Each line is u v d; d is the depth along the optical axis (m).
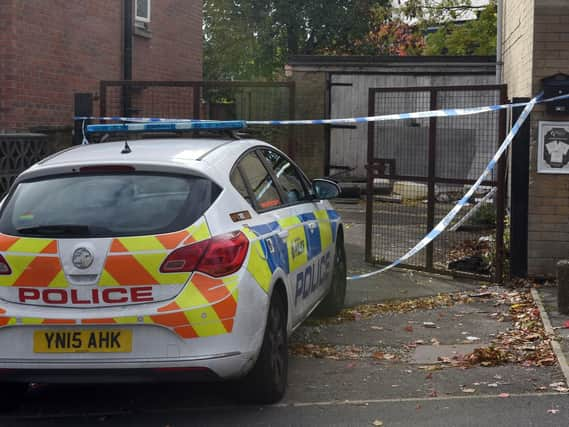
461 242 11.91
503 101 9.45
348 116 19.97
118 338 4.95
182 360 4.91
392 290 9.39
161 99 15.98
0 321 5.00
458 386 5.90
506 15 13.84
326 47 30.28
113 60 14.77
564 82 9.01
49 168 5.47
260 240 5.50
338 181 19.50
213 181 5.38
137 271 4.97
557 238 9.27
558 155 9.17
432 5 26.94
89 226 5.10
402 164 10.53
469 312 8.31
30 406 5.77
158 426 5.26
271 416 5.35
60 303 5.00
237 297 5.04
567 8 9.01
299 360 6.71
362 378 6.18
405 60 19.81
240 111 11.88
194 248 5.01
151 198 5.24
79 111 11.27
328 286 7.68
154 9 16.12
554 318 7.70
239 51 30.34
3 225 5.25
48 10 12.76
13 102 11.97
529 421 5.12
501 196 9.43
